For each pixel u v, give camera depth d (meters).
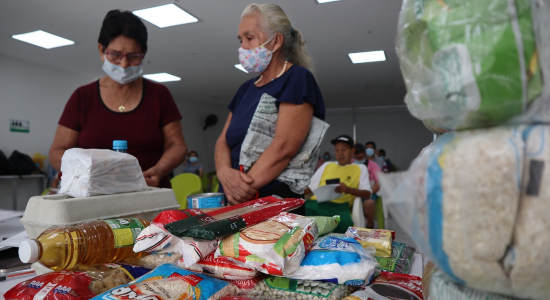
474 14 0.28
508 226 0.27
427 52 0.31
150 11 4.17
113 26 1.20
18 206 5.98
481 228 0.27
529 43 0.27
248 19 1.08
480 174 0.27
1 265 0.76
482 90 0.28
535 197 0.26
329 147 12.88
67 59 6.07
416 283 0.57
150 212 0.81
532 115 0.28
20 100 6.11
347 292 0.53
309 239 0.56
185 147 1.42
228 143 1.16
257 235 0.53
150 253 0.67
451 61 0.29
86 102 1.32
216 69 6.85
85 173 0.73
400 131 12.19
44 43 5.24
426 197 0.30
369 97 9.89
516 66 0.27
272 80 1.09
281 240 0.52
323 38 5.09
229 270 0.54
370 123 12.48
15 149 6.03
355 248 0.57
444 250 0.30
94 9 4.08
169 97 1.44
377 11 4.19
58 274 0.55
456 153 0.29
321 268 0.52
